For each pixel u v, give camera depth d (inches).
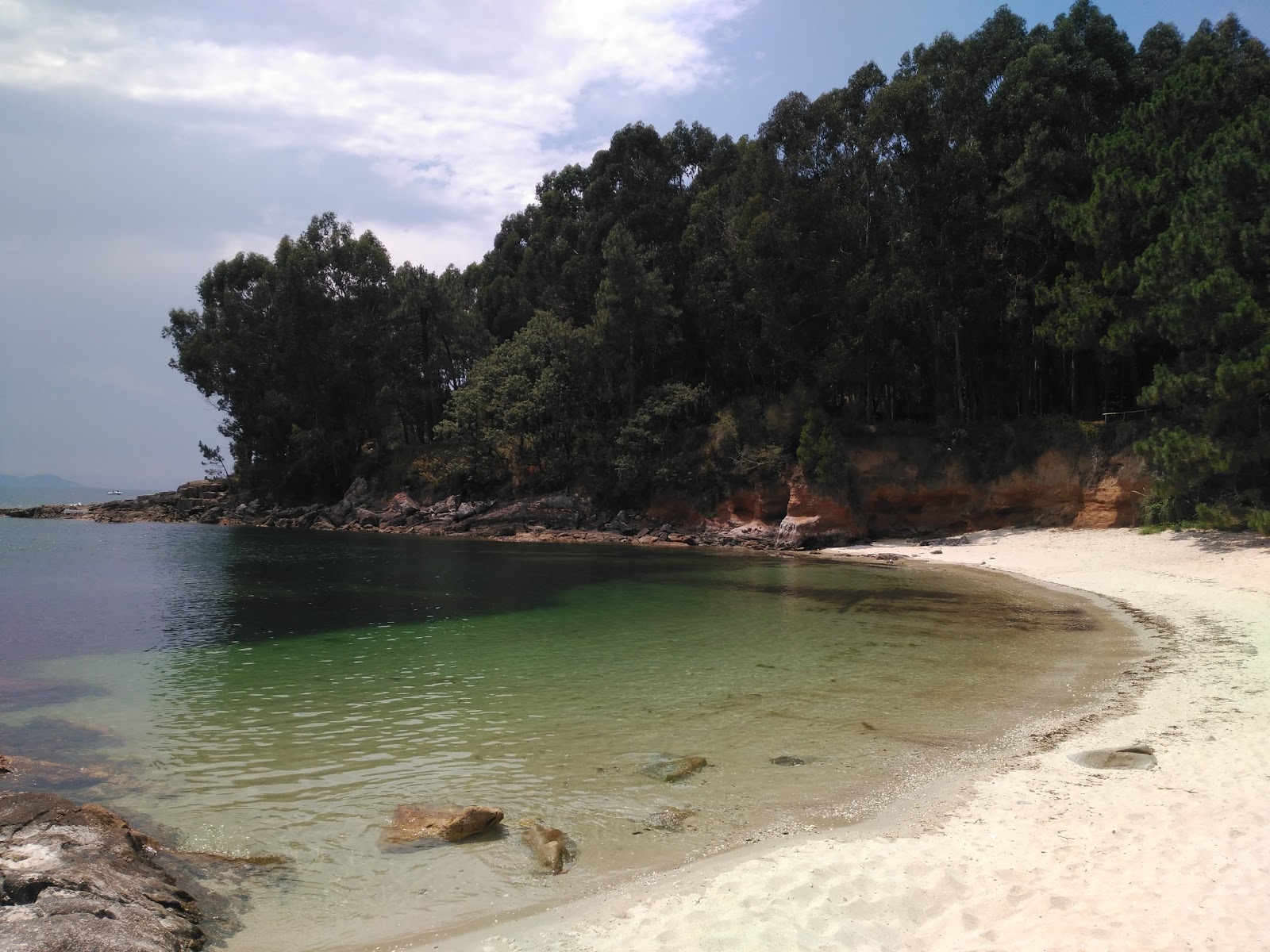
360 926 257.9
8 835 292.7
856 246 2034.9
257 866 302.0
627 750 435.2
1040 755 406.3
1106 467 1627.7
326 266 2802.7
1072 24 1855.3
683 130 2795.3
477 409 2487.7
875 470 1952.5
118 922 242.4
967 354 1990.7
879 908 245.1
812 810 346.6
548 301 2783.0
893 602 1024.2
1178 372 1312.7
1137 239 1492.4
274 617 919.7
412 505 2620.6
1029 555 1471.5
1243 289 1141.1
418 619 911.0
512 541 2207.2
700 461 2222.0
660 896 267.3
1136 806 322.7
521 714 511.5
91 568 1432.1
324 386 2829.7
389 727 482.0
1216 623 763.4
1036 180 1713.8
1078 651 685.9
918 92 1801.2
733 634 806.5
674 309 2340.1
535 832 320.2
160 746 446.3
